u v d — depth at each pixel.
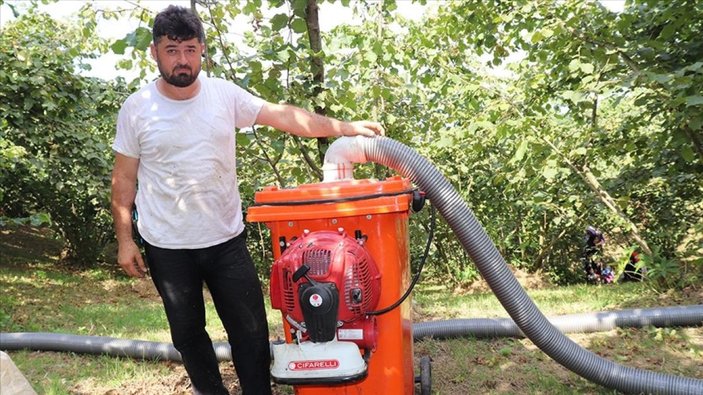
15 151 8.72
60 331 6.52
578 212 10.59
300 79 4.62
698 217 9.30
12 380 2.47
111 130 13.03
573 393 3.71
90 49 6.94
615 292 7.50
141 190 3.00
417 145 9.35
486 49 8.08
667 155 7.08
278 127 3.15
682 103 5.36
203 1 4.44
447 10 8.23
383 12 7.21
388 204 2.64
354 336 2.66
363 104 6.68
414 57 7.38
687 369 4.14
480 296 8.66
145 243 3.03
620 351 4.55
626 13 6.41
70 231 14.00
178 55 2.72
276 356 2.62
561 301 7.08
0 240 15.61
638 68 6.16
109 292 11.00
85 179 10.62
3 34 9.21
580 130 7.83
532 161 7.38
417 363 4.36
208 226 2.96
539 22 6.88
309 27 4.56
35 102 9.32
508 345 4.75
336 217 2.70
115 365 4.73
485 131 8.12
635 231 7.62
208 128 2.89
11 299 8.83
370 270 2.65
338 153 3.18
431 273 13.38
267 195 2.79
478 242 3.25
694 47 6.10
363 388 2.82
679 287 6.83
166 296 3.02
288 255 2.59
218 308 3.16
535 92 7.77
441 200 3.15
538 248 12.68
